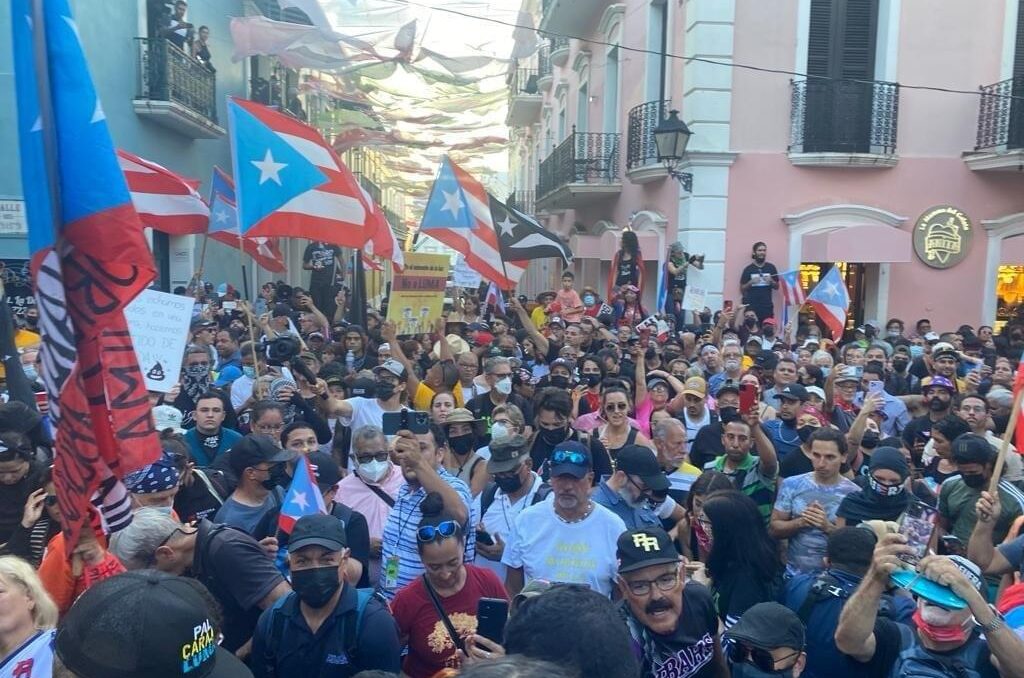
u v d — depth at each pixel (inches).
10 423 177.3
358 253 473.1
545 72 1175.0
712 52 579.5
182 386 291.4
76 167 122.5
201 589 88.1
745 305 562.3
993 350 470.3
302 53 596.4
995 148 579.8
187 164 719.1
